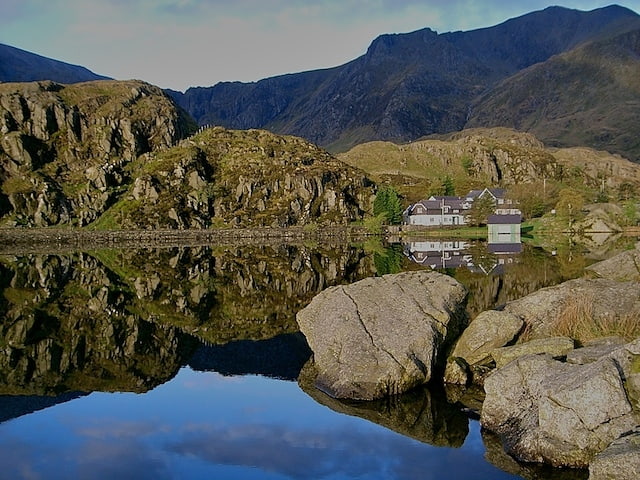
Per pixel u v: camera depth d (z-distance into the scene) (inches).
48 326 1747.0
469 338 1088.2
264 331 1644.9
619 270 1466.5
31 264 3789.4
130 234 7037.4
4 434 883.4
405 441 826.8
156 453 803.4
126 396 1065.5
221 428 892.6
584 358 817.5
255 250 4982.8
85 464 768.9
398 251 4527.6
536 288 2156.7
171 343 1507.1
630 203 7032.5
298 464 759.1
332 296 1245.7
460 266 3112.7
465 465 741.9
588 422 690.8
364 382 1002.1
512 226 6353.3
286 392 1059.3
